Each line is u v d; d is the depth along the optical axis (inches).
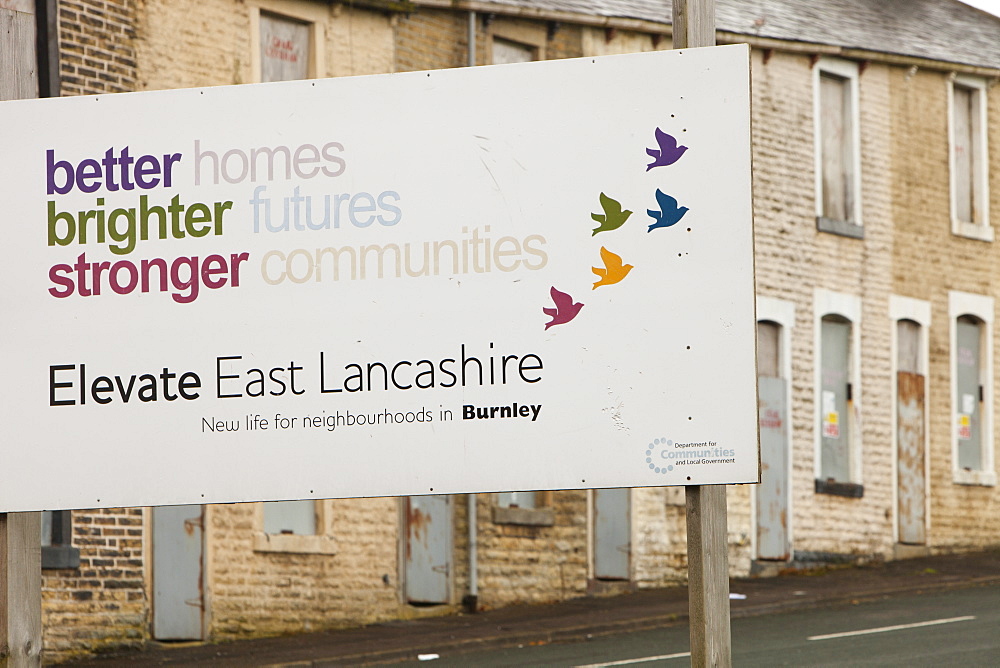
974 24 1090.7
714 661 282.0
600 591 797.9
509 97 300.5
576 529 792.3
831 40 916.0
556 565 779.4
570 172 296.7
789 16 938.7
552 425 293.7
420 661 573.0
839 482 903.7
